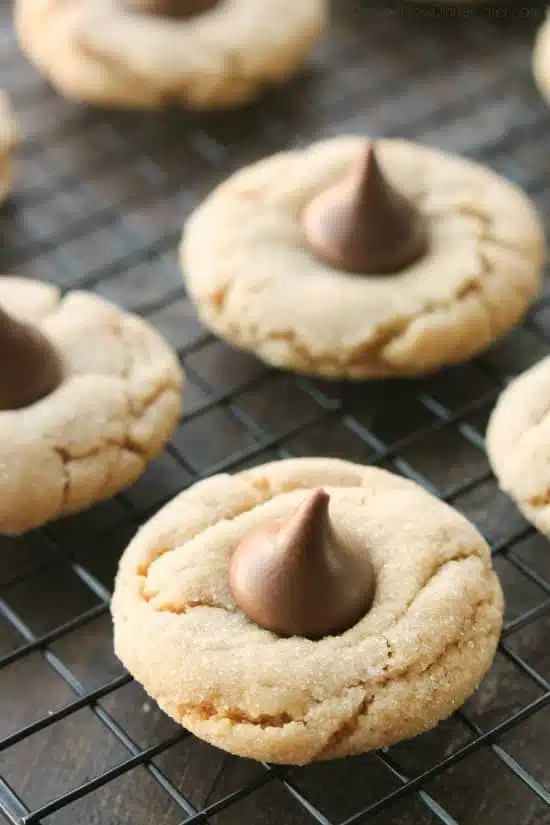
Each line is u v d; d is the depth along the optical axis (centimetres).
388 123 43
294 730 31
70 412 35
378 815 32
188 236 39
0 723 33
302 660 31
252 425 37
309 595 32
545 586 34
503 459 35
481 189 39
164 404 36
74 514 36
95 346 36
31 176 42
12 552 35
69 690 34
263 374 38
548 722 33
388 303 36
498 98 44
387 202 37
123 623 32
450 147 43
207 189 42
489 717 33
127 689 34
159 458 37
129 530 36
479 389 38
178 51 42
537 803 32
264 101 44
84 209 41
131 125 43
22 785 33
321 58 45
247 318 37
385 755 32
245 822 32
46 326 36
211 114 44
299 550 32
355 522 33
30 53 43
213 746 33
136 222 41
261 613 32
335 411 37
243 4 43
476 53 45
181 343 39
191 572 32
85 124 43
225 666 31
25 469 34
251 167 40
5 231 41
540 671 34
